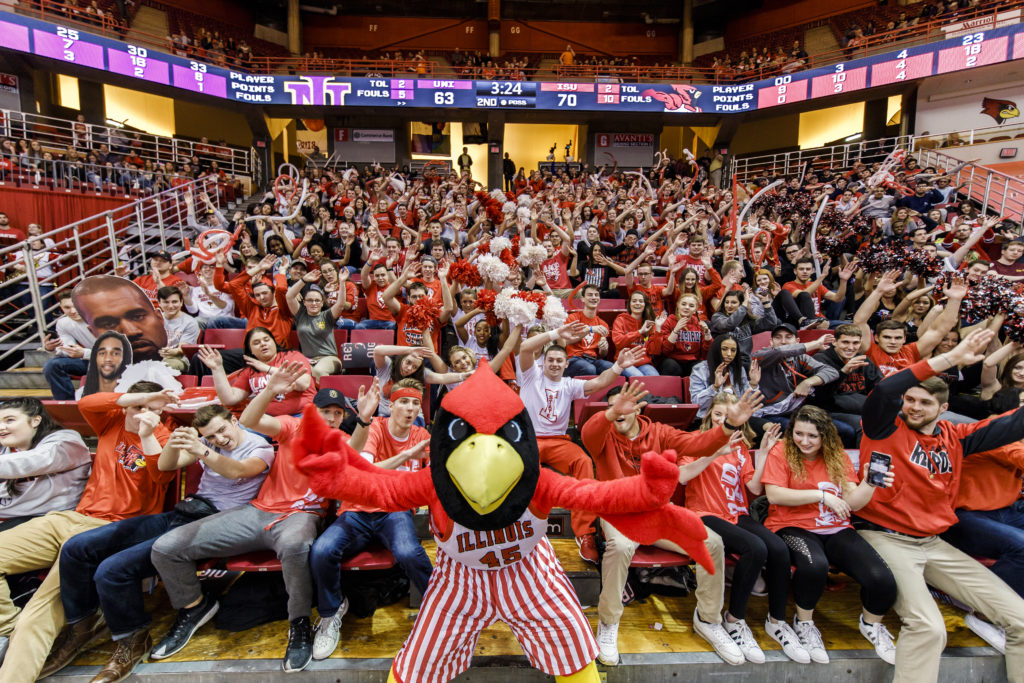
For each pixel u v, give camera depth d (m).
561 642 2.43
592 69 19.28
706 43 22.03
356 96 16.09
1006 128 13.93
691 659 3.08
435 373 4.48
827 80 15.45
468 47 22.03
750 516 3.73
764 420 4.49
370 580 3.45
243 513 3.23
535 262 5.34
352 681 2.96
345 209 9.41
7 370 5.93
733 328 5.59
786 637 3.16
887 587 3.05
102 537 3.05
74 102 16.64
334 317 5.53
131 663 2.96
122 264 6.93
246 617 3.28
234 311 6.74
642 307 5.79
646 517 2.03
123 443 3.42
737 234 7.53
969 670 3.15
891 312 6.08
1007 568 3.20
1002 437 3.25
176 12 18.48
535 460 2.09
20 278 6.16
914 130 15.62
